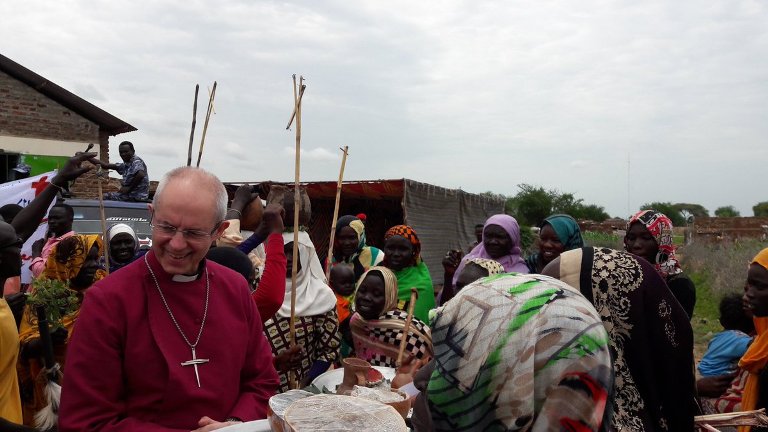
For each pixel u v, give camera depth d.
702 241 24.31
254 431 1.79
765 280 2.88
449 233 12.14
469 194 12.90
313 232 12.43
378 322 3.92
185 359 2.14
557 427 1.17
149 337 2.11
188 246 2.09
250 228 4.00
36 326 3.72
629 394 1.65
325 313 3.97
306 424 1.42
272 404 1.60
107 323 2.05
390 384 2.77
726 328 4.01
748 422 1.90
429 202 11.07
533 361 1.19
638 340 1.66
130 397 2.11
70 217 5.08
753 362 2.90
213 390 2.16
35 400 3.63
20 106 13.28
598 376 1.17
